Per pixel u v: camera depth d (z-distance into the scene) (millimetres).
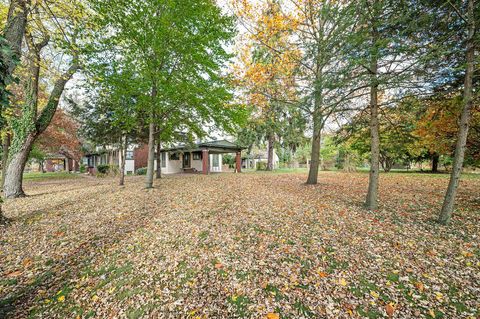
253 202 6918
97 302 2670
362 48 4859
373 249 3672
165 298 2684
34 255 3785
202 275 3111
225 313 2406
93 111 10758
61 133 16781
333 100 6168
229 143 22844
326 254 3555
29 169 35812
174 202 7148
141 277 3121
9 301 2709
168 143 16203
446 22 4383
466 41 4180
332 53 5477
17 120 8461
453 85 5121
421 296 2543
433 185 9156
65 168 35750
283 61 9211
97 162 29703
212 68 7988
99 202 7207
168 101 8539
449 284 2729
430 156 16562
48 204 6988
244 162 38625
